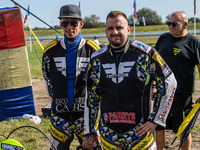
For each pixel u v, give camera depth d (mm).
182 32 3424
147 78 2262
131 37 43719
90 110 2520
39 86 10211
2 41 5965
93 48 3072
